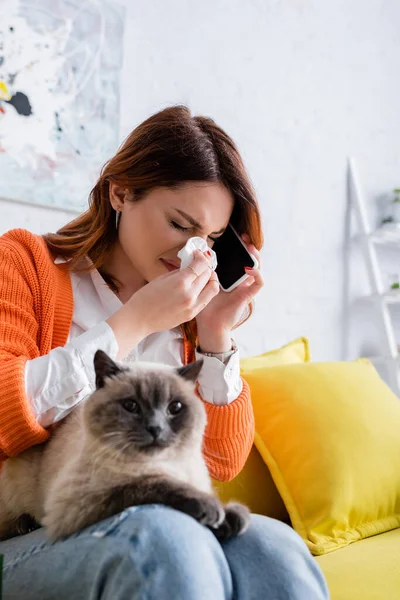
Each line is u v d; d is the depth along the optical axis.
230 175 1.17
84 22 1.80
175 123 1.15
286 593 0.68
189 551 0.63
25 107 1.67
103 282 1.19
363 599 1.04
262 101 2.33
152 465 0.78
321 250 2.51
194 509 0.70
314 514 1.31
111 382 0.81
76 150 1.77
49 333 1.05
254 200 1.23
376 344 2.68
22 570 0.73
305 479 1.35
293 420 1.44
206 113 2.13
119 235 1.22
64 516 0.73
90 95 1.81
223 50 2.20
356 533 1.33
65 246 1.19
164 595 0.60
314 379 1.55
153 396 0.81
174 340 1.28
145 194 1.13
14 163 1.65
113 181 1.16
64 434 0.89
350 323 2.60
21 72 1.66
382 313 2.55
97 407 0.79
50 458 0.88
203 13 2.14
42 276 1.08
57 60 1.73
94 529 0.69
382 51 2.85
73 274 1.19
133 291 1.27
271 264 2.32
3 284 1.04
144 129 1.18
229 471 1.15
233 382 1.15
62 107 1.74
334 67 2.62
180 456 0.82
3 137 1.63
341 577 1.11
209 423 1.12
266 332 2.28
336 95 2.63
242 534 0.75
